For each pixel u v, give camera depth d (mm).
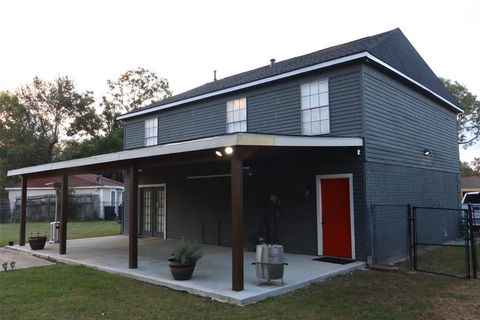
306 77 10492
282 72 10734
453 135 15234
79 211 27281
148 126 15836
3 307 5625
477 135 35281
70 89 39375
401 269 8578
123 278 7613
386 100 10406
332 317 5215
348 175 9422
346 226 9453
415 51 12648
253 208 11352
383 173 9898
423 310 5555
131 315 5285
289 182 10570
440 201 13344
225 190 12266
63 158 36156
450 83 34688
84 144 35375
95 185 29547
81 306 5680
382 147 9953
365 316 5262
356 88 9484
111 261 9305
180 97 14898
